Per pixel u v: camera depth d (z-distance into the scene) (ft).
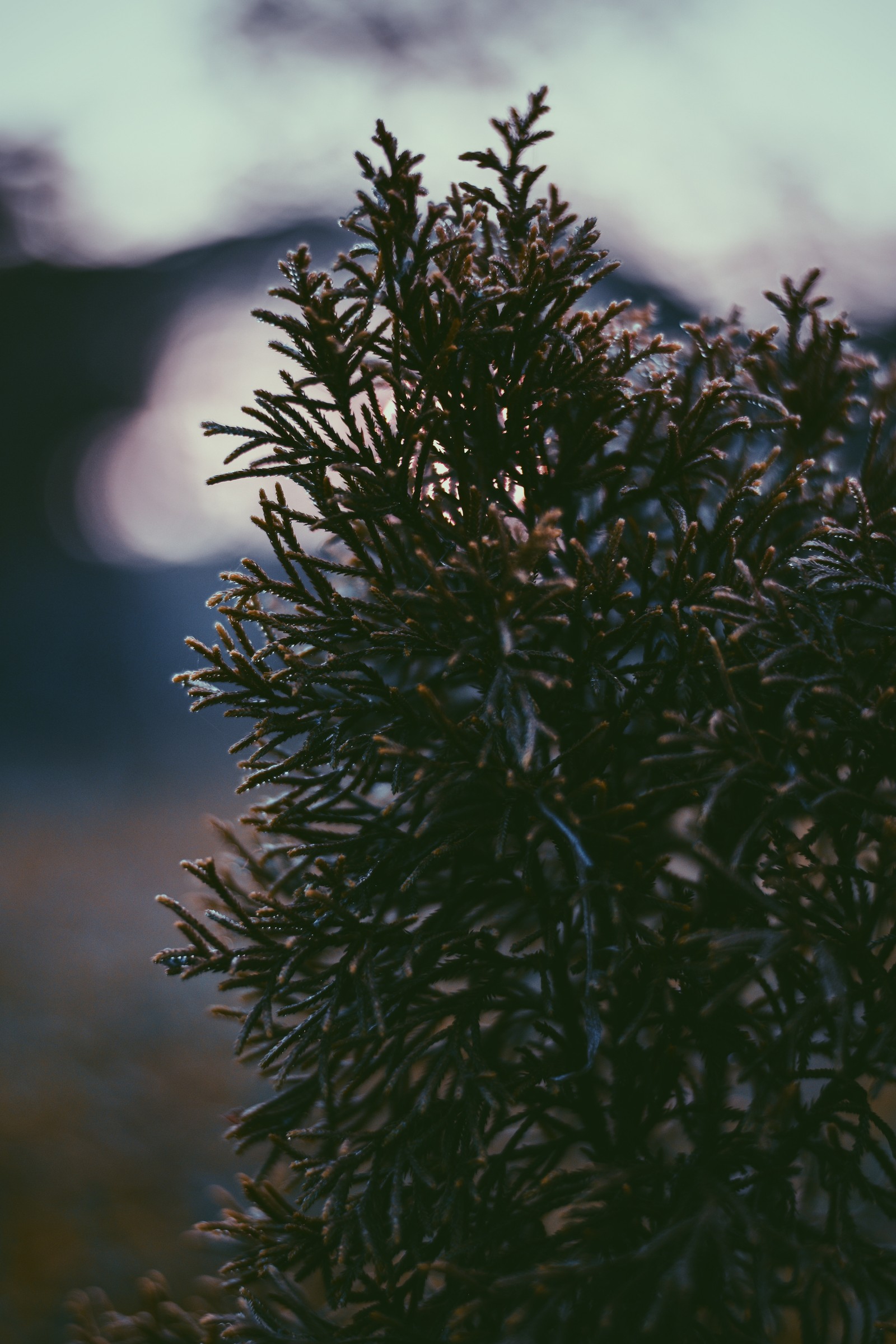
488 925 6.48
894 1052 4.93
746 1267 5.52
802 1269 5.01
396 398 5.65
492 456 5.95
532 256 5.63
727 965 5.57
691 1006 5.47
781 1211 5.44
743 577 5.63
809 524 6.57
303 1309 5.91
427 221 5.53
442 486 6.19
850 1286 5.02
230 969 5.79
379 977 5.86
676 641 5.54
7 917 38.01
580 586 5.47
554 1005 5.93
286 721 5.68
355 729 6.34
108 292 68.64
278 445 5.65
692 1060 6.46
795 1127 5.60
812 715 5.43
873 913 5.23
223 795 61.57
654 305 7.25
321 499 5.62
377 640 5.39
